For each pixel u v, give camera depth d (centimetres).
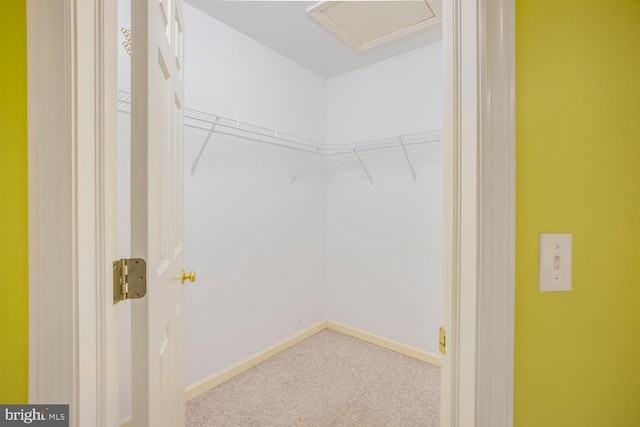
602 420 61
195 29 177
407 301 234
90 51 52
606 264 61
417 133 221
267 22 191
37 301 48
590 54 60
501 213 56
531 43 58
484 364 56
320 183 274
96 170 53
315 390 187
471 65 56
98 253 53
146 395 65
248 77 209
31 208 48
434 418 163
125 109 139
